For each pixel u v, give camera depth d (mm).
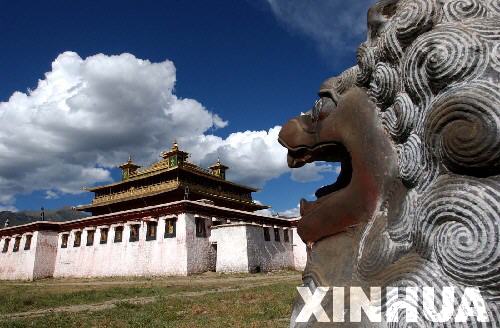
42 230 35875
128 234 31672
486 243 1606
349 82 2598
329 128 2615
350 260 2330
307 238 2727
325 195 2814
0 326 9969
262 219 35000
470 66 1799
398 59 2207
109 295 17438
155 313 11375
